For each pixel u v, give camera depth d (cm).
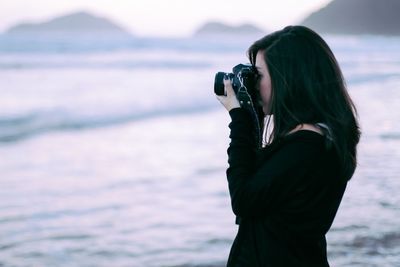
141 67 4681
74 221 657
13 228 630
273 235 154
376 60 4662
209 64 5241
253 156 160
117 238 588
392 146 830
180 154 1092
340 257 419
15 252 547
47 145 1254
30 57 5744
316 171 147
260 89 166
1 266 507
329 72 157
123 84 2995
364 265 401
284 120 156
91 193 799
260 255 154
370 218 515
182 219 649
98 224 643
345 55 5975
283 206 151
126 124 1578
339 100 157
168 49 8806
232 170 157
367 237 464
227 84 168
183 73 4016
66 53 6756
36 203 747
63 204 740
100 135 1386
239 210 154
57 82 3106
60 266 505
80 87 2823
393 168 696
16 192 811
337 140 150
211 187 813
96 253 541
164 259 511
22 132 1459
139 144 1231
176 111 1869
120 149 1176
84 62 5097
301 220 151
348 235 472
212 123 1556
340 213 533
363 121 1074
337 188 154
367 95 1564
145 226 629
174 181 859
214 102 2105
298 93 155
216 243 555
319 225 153
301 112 154
